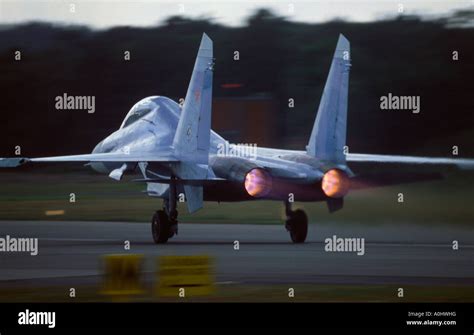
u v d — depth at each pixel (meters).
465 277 59.94
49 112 150.50
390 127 138.38
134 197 133.12
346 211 96.06
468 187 92.25
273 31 159.00
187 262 52.62
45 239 91.25
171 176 84.69
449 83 139.62
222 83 157.25
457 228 91.62
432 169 91.56
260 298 52.53
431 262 68.12
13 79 152.38
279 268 64.56
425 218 93.88
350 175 80.25
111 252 76.38
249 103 140.88
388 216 93.31
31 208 124.50
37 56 155.62
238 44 160.38
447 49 142.75
